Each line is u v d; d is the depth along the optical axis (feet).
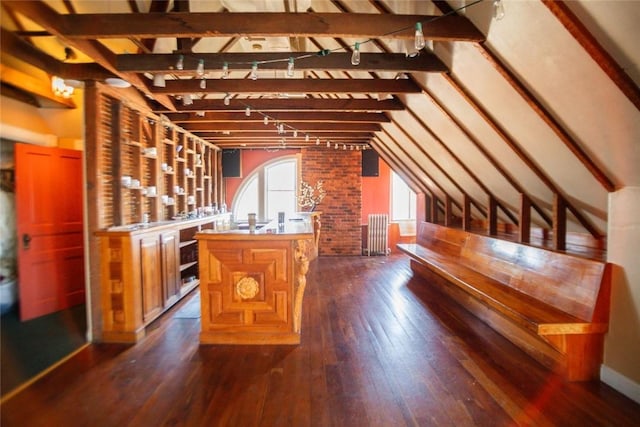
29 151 11.66
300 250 10.07
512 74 7.63
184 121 15.21
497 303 9.42
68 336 10.62
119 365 8.85
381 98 12.84
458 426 6.49
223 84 11.25
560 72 6.68
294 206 27.20
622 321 7.59
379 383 7.97
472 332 10.98
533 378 8.20
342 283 17.16
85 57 11.66
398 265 21.53
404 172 21.30
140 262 10.68
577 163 8.37
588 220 10.30
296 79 11.28
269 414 6.85
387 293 15.38
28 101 12.32
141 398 7.39
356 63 8.13
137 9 9.12
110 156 11.25
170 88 11.18
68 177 12.71
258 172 26.55
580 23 5.63
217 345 10.08
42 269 12.09
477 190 14.88
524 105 8.17
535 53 6.77
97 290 10.25
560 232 10.11
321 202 24.64
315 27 7.50
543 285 9.70
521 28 6.55
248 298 10.16
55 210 12.39
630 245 7.45
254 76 9.43
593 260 8.26
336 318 12.25
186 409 7.01
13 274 12.51
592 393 7.56
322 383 7.98
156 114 13.89
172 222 13.57
